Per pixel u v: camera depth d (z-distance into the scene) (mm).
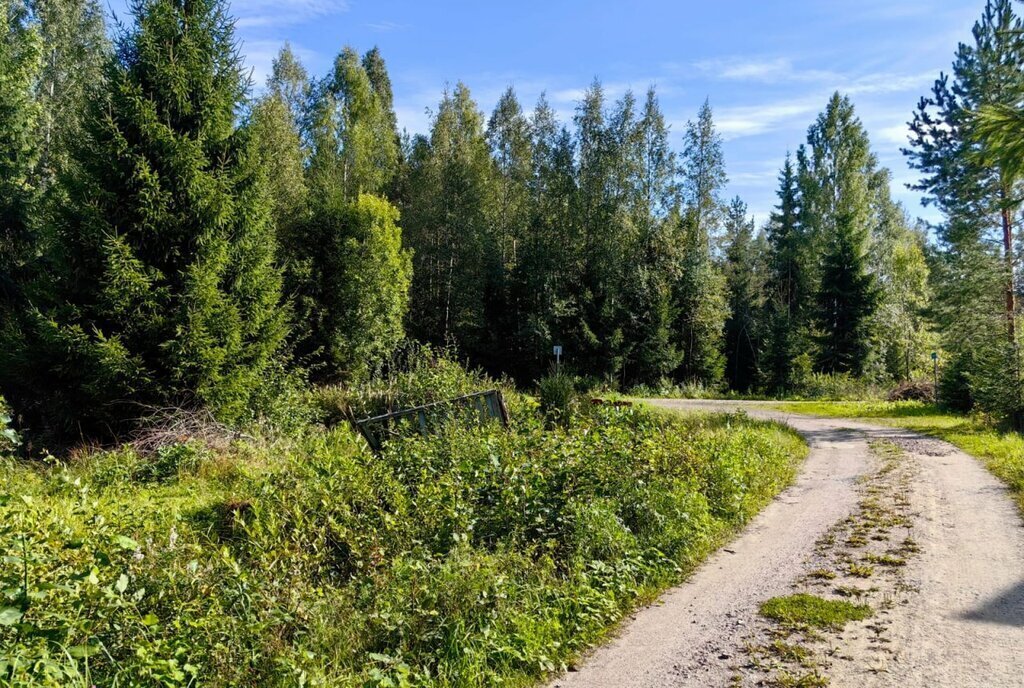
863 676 4594
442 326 42750
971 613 5695
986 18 25219
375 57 57250
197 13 16078
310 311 29859
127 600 4344
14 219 20719
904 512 9609
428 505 6891
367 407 15477
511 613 5371
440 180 43094
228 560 5195
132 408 14156
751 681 4598
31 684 3283
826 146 54844
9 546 4531
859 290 45656
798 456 16000
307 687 4203
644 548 7402
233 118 16531
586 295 43656
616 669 4930
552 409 13625
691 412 21500
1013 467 12367
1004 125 9945
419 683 4520
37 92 26516
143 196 14484
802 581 6742
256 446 11609
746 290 57469
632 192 45031
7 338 13961
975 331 22922
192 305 14539
